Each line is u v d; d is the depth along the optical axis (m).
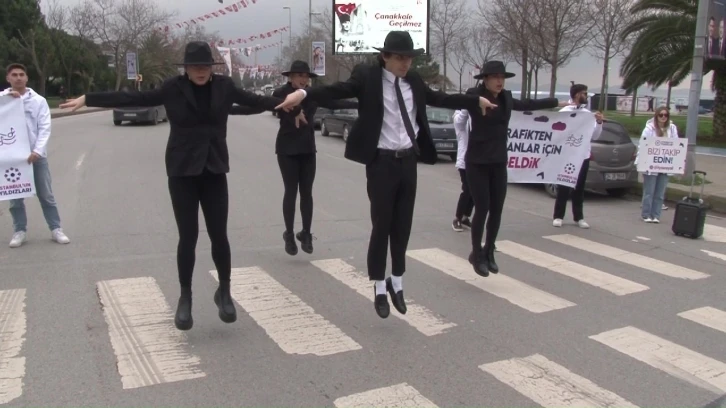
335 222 8.54
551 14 20.25
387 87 4.37
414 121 4.53
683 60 18.50
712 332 4.86
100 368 4.02
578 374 4.06
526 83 25.19
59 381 3.83
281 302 5.34
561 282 6.09
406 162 4.43
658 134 8.90
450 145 16.31
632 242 7.84
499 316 5.10
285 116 6.33
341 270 6.30
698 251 7.46
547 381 3.95
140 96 3.99
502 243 7.63
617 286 5.98
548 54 20.91
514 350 4.42
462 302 5.43
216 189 4.34
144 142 19.28
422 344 4.50
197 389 3.77
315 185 11.80
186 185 4.22
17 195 6.63
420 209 9.73
